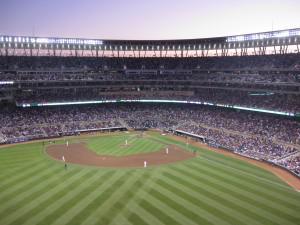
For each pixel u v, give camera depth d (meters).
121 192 42.78
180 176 50.34
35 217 35.12
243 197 41.34
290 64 79.00
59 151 67.81
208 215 35.75
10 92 89.62
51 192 42.62
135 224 33.53
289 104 74.31
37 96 92.69
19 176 49.66
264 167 57.09
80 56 103.94
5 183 46.31
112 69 103.94
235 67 91.19
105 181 47.47
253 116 83.25
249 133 75.12
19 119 86.88
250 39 88.81
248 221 34.38
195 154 65.88
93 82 97.31
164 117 98.31
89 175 50.50
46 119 89.69
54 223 33.75
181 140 80.50
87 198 40.53
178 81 100.69
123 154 65.38
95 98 97.81
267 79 79.94
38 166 55.66
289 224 33.78
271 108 75.56
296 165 55.22
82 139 81.25
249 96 86.25
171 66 105.56
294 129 70.31
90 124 91.94
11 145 74.12
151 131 92.25
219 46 98.12
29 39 95.38
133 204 38.72
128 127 94.44
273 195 42.31
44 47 97.69
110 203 39.00
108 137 83.69
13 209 37.22
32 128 84.56
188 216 35.47
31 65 94.38
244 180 48.75
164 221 34.22
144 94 103.31
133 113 100.69
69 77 96.44
